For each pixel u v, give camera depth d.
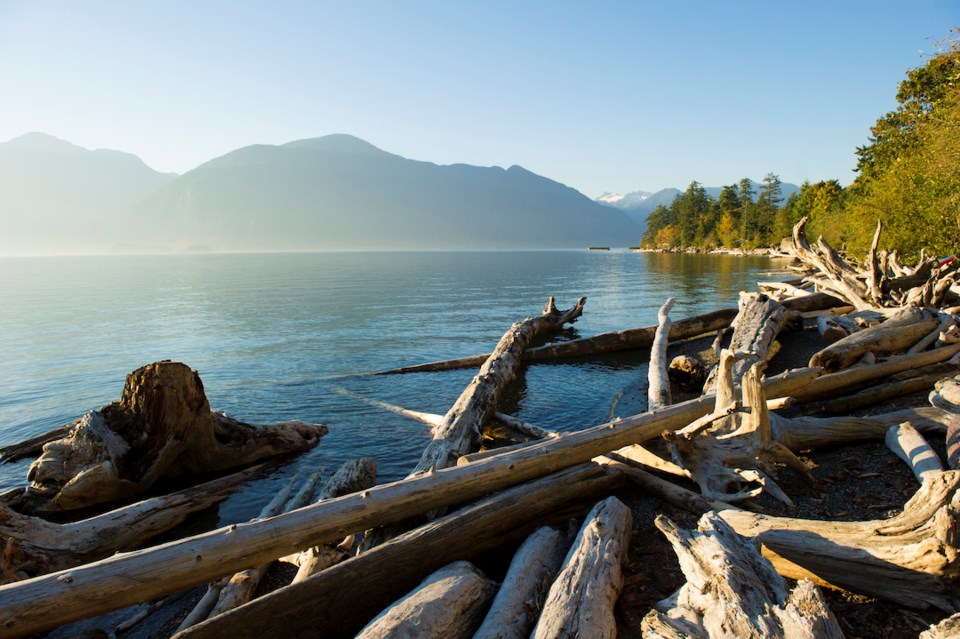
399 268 81.81
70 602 3.67
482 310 28.30
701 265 68.31
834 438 6.73
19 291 43.06
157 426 7.51
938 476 3.77
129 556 3.95
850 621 3.68
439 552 4.45
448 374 14.16
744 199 108.12
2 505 5.28
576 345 15.84
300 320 24.62
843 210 53.84
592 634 3.32
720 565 3.35
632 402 11.23
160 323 23.97
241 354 16.97
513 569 4.18
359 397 12.03
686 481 6.19
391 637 3.32
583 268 74.94
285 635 3.72
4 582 5.07
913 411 6.82
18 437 10.20
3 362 16.20
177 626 4.70
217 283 50.88
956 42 20.28
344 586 3.98
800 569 4.14
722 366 6.31
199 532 6.55
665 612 3.58
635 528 5.31
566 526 5.36
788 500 5.44
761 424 5.84
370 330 21.61
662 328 14.62
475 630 3.68
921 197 26.92
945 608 3.50
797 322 14.91
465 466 5.43
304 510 4.61
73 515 6.96
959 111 23.62
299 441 9.01
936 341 9.70
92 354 17.27
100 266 100.00
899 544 3.69
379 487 4.99
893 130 41.69
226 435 8.47
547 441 6.07
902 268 18.33
